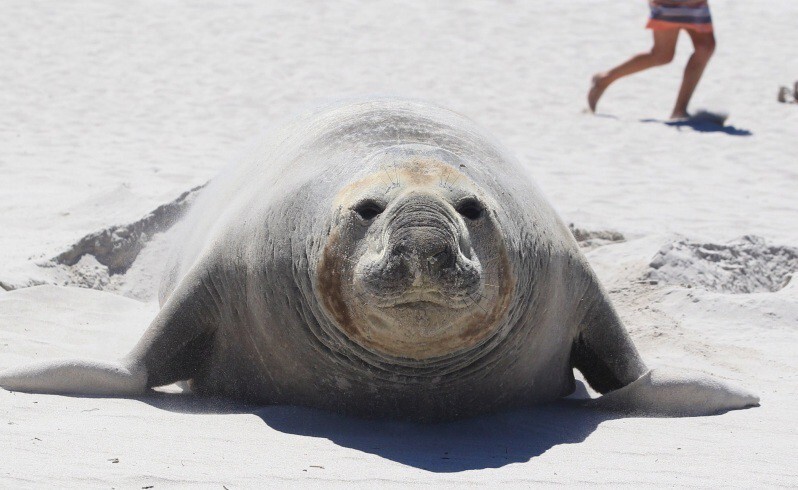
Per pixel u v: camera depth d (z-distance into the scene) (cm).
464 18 9356
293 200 2142
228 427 2025
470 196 1898
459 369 2059
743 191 5128
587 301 2389
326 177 2122
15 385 2231
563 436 2089
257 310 2194
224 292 2294
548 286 2192
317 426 2072
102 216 4025
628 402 2314
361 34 8781
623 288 3328
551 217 2312
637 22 9438
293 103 6844
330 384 2116
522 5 9875
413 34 8812
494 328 1956
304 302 2061
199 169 5216
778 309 3102
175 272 2777
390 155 2011
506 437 2072
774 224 4491
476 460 1897
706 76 7944
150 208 3788
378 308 1811
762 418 2250
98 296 3120
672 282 3356
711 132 6431
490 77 7669
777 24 9519
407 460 1870
